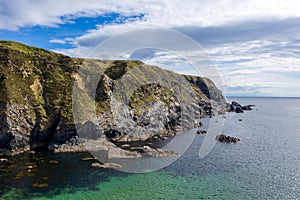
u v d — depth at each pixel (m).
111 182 38.47
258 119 123.38
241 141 69.62
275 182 39.91
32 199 32.75
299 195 35.28
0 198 32.72
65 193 34.66
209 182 39.34
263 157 54.12
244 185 38.50
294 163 50.12
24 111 59.16
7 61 66.19
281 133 86.00
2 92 58.81
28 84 65.31
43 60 73.50
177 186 37.53
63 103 64.19
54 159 49.50
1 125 54.00
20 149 55.00
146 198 33.53
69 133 58.50
